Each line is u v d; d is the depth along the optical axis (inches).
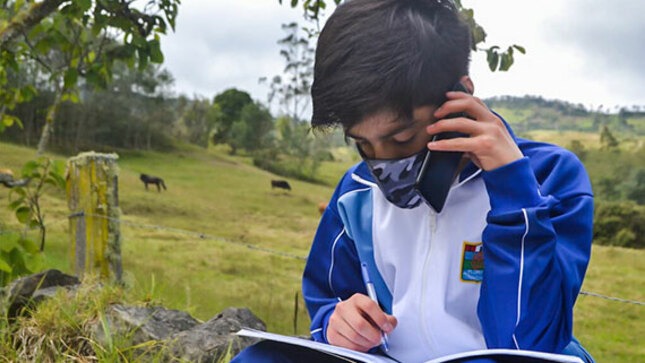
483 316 48.1
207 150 2600.9
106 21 148.4
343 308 50.6
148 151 2194.9
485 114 47.9
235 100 3115.2
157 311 100.5
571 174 51.1
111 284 119.4
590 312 335.6
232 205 1302.9
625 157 2282.2
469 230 53.2
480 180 53.6
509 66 140.6
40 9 169.9
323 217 62.7
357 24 46.9
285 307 327.6
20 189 163.5
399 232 56.5
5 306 110.5
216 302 251.1
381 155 50.0
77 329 96.0
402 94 46.1
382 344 51.3
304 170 2541.8
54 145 1824.6
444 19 49.1
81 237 152.3
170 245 590.6
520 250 45.8
